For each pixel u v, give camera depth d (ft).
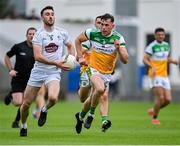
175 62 156.15
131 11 290.97
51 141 102.12
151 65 153.17
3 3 299.79
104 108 111.75
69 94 273.54
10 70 131.23
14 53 131.34
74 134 115.65
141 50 321.52
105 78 110.22
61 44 105.60
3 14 297.53
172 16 324.80
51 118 160.97
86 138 107.96
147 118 165.37
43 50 104.68
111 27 108.17
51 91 102.22
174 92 285.23
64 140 104.01
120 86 275.39
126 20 281.95
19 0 315.78
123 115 177.17
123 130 126.21
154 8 324.39
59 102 249.96
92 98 108.06
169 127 135.74
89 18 321.11
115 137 110.32
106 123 110.22
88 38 109.91
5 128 128.06
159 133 119.85
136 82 276.82
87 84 114.42
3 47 262.67
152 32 324.80
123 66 274.77
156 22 324.39
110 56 109.60
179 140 105.50
